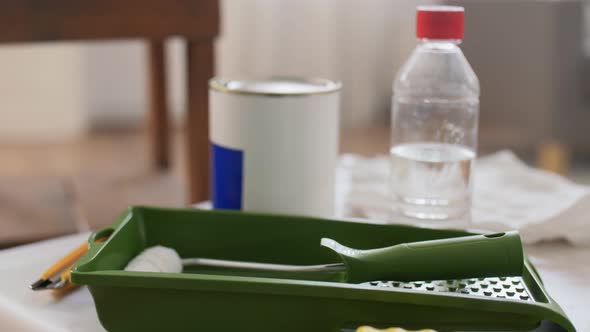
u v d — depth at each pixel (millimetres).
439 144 1436
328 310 1182
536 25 3490
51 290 1266
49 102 3959
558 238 1401
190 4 1759
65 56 3922
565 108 3541
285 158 1361
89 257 1211
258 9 4078
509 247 1221
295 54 4203
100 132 4203
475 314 1177
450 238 1246
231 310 1188
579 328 1223
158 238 1320
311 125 1359
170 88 4234
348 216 1454
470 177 1404
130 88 4270
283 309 1185
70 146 3916
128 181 2385
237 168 1371
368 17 4266
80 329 1214
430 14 1361
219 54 4117
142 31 1749
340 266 1274
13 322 1229
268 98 1346
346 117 4414
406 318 1180
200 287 1180
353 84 4359
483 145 3820
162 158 2564
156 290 1188
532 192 1529
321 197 1386
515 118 3691
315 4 4141
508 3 3541
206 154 1818
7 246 1798
